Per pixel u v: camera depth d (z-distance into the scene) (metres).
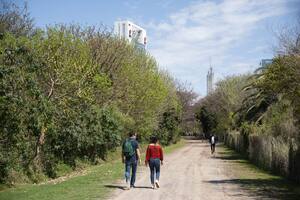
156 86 51.09
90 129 30.83
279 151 25.38
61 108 26.66
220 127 85.25
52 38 26.86
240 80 77.50
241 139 49.44
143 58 51.41
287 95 18.73
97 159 34.34
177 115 81.94
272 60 19.30
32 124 20.77
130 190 18.17
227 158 42.84
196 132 133.38
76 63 28.30
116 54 42.56
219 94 84.31
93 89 31.95
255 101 40.41
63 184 20.11
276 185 20.39
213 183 21.11
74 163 28.88
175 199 15.88
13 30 34.78
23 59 20.73
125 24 59.81
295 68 17.92
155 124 55.69
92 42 41.75
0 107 19.16
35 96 20.81
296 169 21.42
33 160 23.38
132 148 19.09
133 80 44.25
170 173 26.30
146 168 28.72
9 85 19.50
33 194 16.88
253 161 35.66
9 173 20.61
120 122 38.06
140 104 46.97
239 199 16.02
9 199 15.67
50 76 26.02
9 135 19.92
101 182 20.92
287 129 25.66
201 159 40.97
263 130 33.31
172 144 78.69
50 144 25.67
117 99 42.22
